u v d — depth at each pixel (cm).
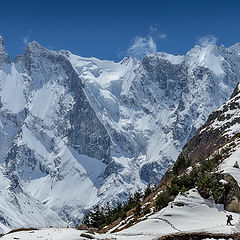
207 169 10412
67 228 7894
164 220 8338
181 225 8100
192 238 6681
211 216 8538
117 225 10006
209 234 6712
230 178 9338
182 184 10238
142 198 14638
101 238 6844
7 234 7200
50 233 7044
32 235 6888
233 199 8888
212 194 9050
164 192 10131
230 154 11506
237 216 8444
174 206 8825
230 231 6938
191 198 9056
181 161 13862
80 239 6631
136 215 9944
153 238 6825
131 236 7212
